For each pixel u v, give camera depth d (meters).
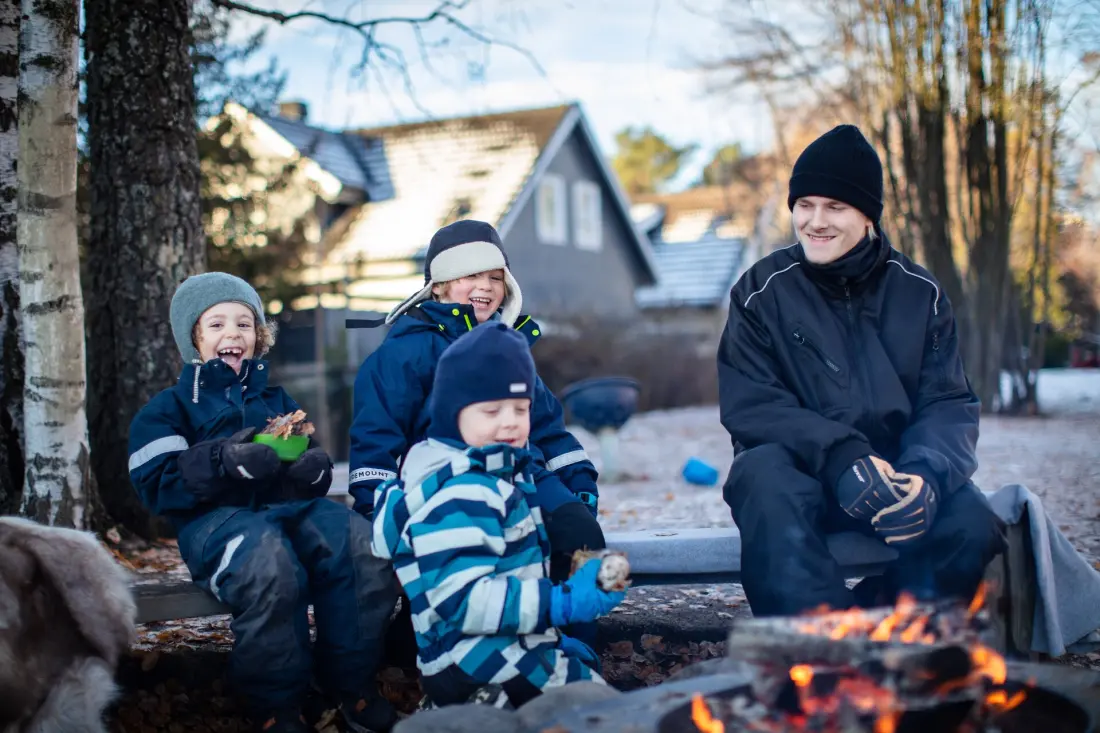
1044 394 14.79
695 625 3.91
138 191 5.34
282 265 11.97
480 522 2.55
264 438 3.16
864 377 3.21
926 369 3.27
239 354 3.45
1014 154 10.78
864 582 3.37
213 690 3.59
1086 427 9.80
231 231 10.60
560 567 2.92
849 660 2.27
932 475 2.94
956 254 13.02
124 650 2.90
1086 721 2.04
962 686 2.28
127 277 5.34
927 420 3.16
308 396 15.72
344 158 20.56
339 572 3.07
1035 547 3.22
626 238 25.81
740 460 3.07
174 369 5.41
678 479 8.34
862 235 3.29
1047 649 3.23
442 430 2.72
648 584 3.49
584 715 2.13
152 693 3.55
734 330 3.35
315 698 3.19
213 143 9.85
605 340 18.44
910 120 10.51
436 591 2.52
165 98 5.41
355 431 3.22
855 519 3.18
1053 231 11.21
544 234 21.97
